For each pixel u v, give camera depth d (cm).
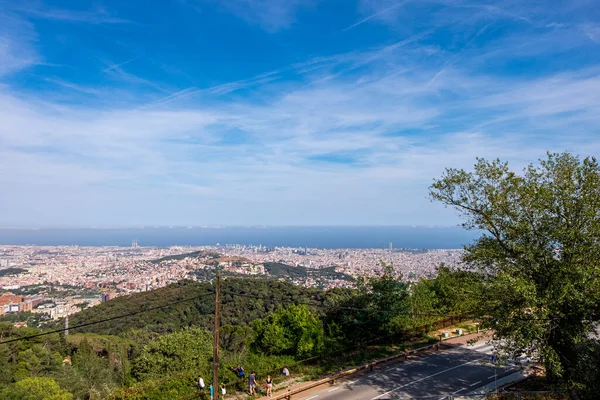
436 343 3055
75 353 3762
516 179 2000
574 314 1731
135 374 2630
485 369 2541
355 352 2880
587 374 1617
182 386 2169
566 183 1850
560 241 1817
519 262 1938
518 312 1761
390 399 2106
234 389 2258
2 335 3603
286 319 2845
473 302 1994
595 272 1636
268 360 2602
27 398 2320
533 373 2356
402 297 2988
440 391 2200
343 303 3139
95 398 2400
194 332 2900
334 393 2209
